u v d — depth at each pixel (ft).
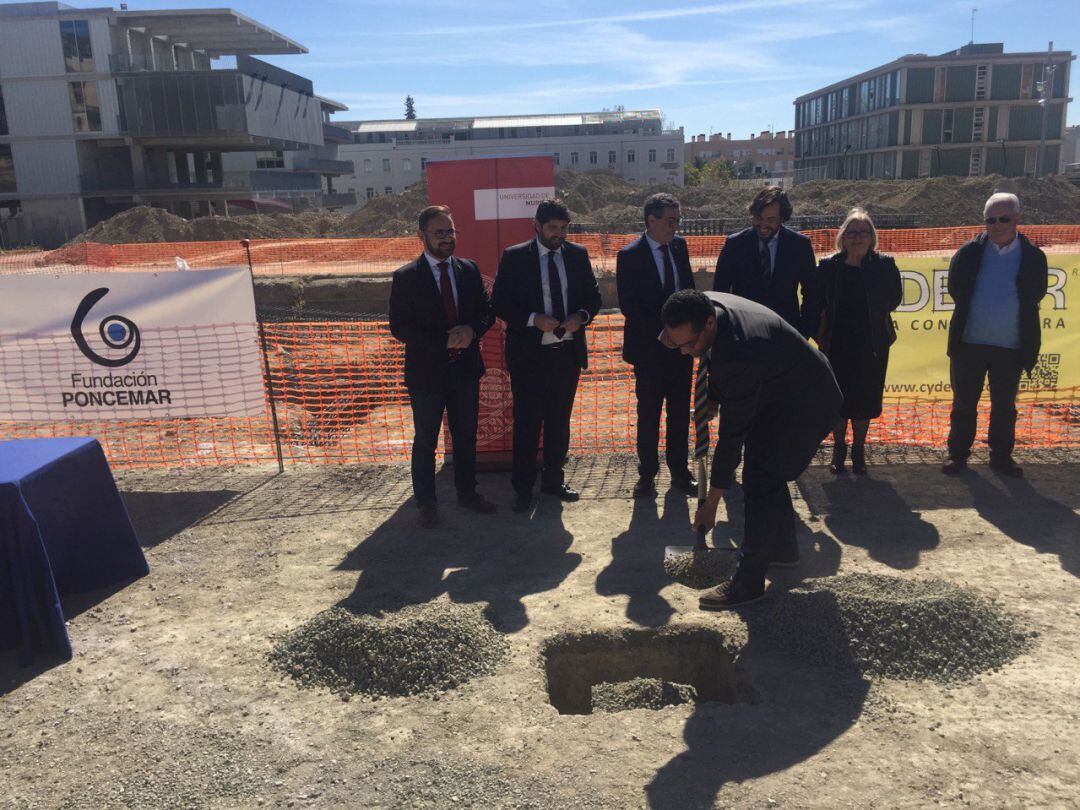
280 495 19.31
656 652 12.45
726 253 17.04
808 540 15.52
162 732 10.37
